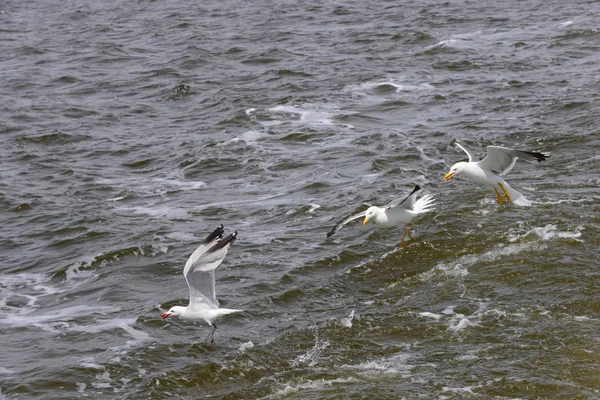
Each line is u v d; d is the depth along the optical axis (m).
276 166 30.38
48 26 57.59
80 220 26.77
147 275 23.23
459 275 21.59
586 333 18.58
